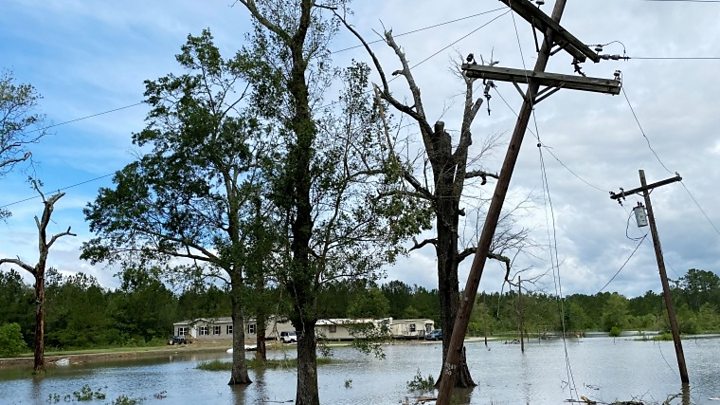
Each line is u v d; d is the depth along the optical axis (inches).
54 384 1391.5
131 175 1050.7
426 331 4360.2
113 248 1067.9
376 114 725.3
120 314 3784.5
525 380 1149.1
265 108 728.3
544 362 1646.2
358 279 712.4
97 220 1062.4
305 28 741.3
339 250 713.0
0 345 2477.9
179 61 1067.3
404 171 754.2
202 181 1002.1
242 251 693.9
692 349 2114.9
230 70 937.5
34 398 1104.2
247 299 693.3
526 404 819.4
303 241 716.7
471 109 994.7
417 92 979.9
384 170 711.1
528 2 489.7
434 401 865.5
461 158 979.3
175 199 1031.0
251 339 3587.6
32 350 2972.4
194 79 1069.1
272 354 2647.6
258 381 1328.7
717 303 4200.3
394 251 713.6
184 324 4126.5
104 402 1013.8
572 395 911.0
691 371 1286.9
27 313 3016.7
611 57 508.4
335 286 715.4
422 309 4879.4
